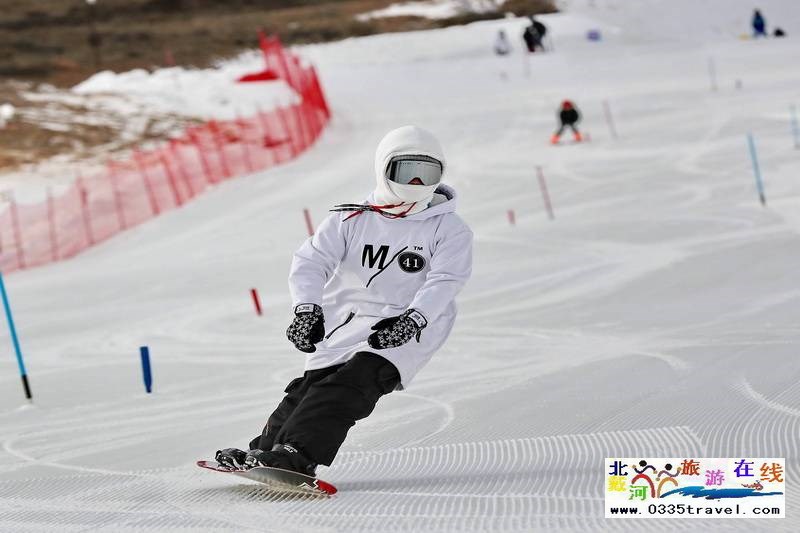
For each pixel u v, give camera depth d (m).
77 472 14.23
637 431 13.79
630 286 29.67
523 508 10.69
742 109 80.12
